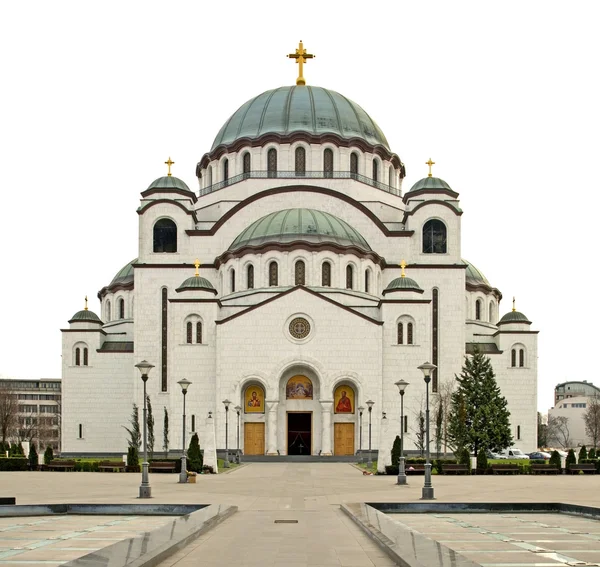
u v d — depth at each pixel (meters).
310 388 81.12
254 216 91.06
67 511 29.89
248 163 95.19
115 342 93.69
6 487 42.53
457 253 89.25
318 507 32.41
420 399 80.81
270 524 26.03
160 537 20.00
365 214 90.88
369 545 20.94
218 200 95.06
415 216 90.06
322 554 19.38
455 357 86.50
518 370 91.12
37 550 20.03
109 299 105.62
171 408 81.06
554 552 19.70
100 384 90.50
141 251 89.06
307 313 80.50
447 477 54.25
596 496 37.22
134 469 58.31
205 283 83.06
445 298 87.75
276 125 95.62
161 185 91.50
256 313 80.56
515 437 90.06
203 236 90.00
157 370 85.75
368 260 86.50
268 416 79.12
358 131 97.19
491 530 24.47
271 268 84.38
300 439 80.75
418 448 79.94
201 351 81.44
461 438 75.12
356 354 80.19
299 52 106.69
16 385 181.62
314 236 84.75
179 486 44.00
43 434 166.12
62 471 59.81
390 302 81.81
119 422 89.94
